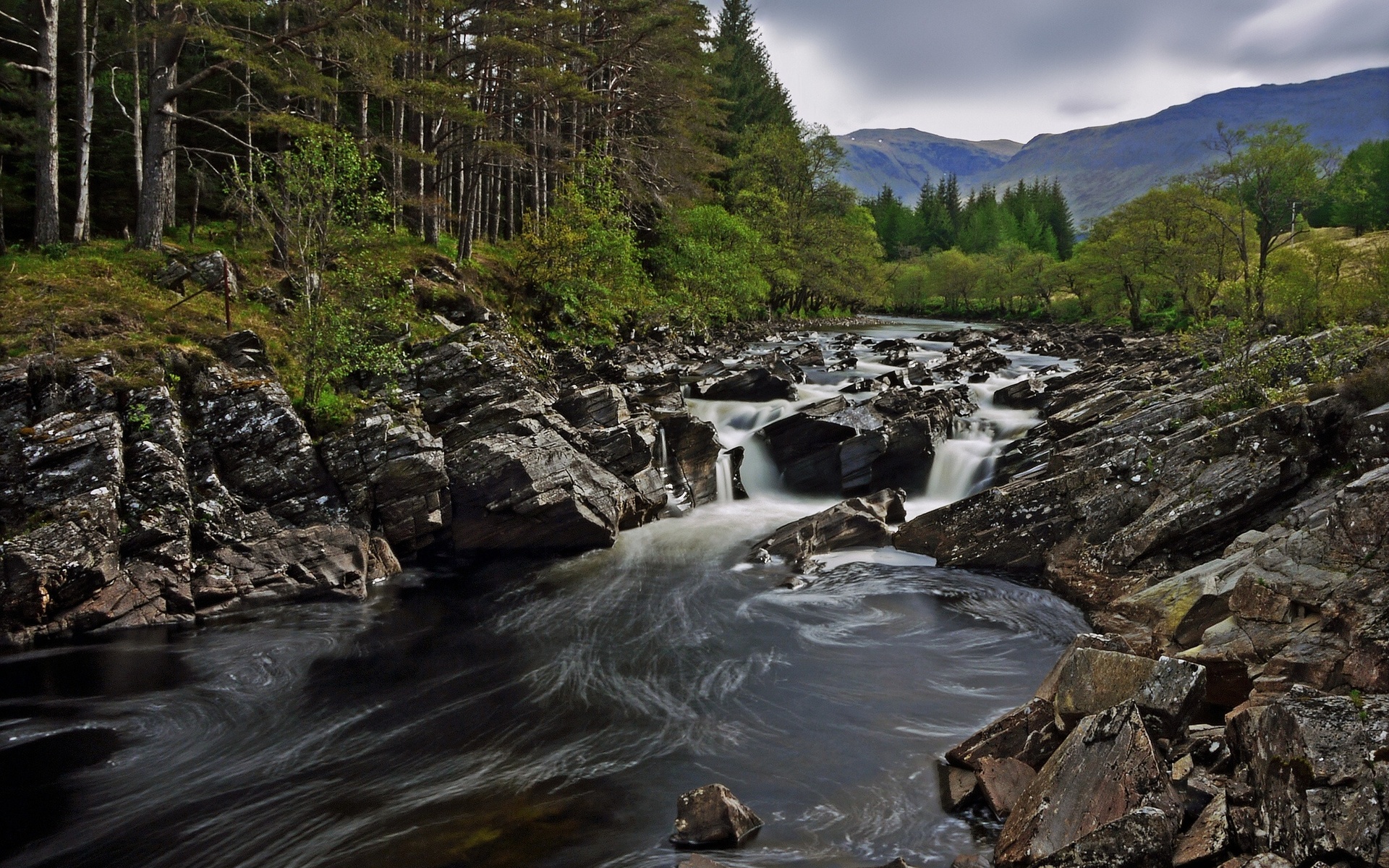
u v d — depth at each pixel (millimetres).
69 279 18016
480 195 39594
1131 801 6387
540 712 10461
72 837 7820
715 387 26094
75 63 27656
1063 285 84188
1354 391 12742
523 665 11945
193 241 24953
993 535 15664
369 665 11969
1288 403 13328
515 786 8695
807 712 10359
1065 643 12305
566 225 31141
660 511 19328
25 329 15195
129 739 9758
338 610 13961
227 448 15266
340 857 7418
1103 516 14664
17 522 12891
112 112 29906
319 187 17984
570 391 22844
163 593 13242
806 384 29469
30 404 13977
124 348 15375
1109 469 15047
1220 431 13906
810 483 21094
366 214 19641
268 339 18500
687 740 9672
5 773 9000
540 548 17016
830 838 7566
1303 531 10070
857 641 12672
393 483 16078
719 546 17406
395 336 20094
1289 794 5746
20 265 18844
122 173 30312
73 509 12977
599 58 36906
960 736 9617
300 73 23438
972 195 160875
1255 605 9578
